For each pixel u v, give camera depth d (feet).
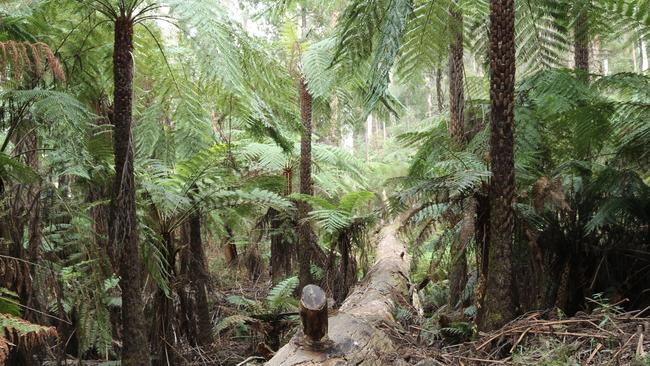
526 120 12.38
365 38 10.77
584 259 10.53
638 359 5.87
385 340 9.37
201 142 16.94
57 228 12.31
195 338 14.74
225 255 23.63
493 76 8.46
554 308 8.90
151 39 12.35
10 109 10.46
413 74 11.76
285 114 14.58
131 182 8.79
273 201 15.17
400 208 10.39
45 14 11.59
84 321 10.95
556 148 13.91
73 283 11.06
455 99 13.87
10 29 10.34
